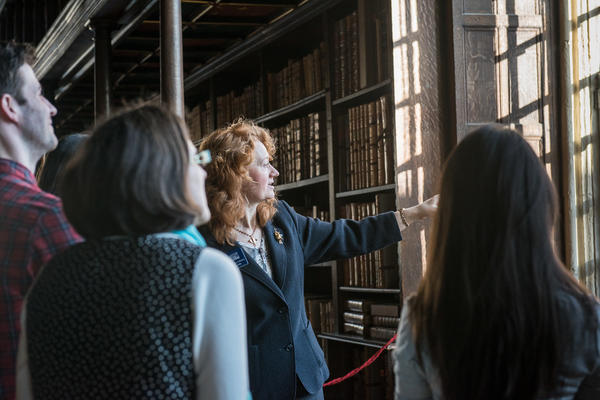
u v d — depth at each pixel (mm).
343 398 5262
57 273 1414
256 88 6668
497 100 4090
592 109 4129
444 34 4184
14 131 1885
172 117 1479
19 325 1709
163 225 1410
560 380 1369
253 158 2824
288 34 6070
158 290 1339
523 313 1383
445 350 1438
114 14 6000
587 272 4078
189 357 1334
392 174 4586
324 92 5328
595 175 4113
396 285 4695
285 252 2896
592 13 4125
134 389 1307
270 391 2721
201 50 6887
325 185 5832
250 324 2752
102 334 1330
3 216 1729
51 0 8617
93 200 1388
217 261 1385
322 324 5406
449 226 1484
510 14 4125
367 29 4844
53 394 1369
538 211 1438
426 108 4152
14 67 1864
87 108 10570
